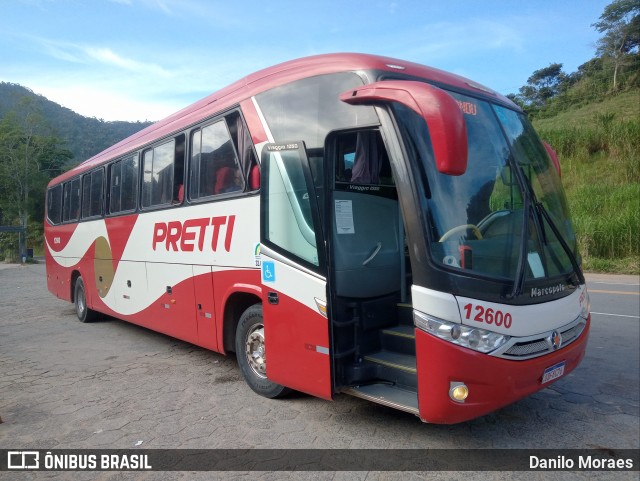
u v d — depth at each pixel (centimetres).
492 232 393
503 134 444
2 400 543
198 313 612
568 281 430
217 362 672
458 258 369
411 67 440
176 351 743
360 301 455
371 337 460
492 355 361
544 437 424
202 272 597
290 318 452
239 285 530
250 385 536
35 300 1412
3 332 923
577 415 468
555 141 2972
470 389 358
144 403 523
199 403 518
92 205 942
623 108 3906
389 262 486
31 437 447
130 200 786
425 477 361
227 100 560
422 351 364
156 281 707
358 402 507
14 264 3688
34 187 4825
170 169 671
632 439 419
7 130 4753
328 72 439
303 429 445
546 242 423
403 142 374
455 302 355
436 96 336
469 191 396
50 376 629
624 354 657
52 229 1198
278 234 464
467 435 427
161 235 690
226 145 556
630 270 1598
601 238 1805
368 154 484
